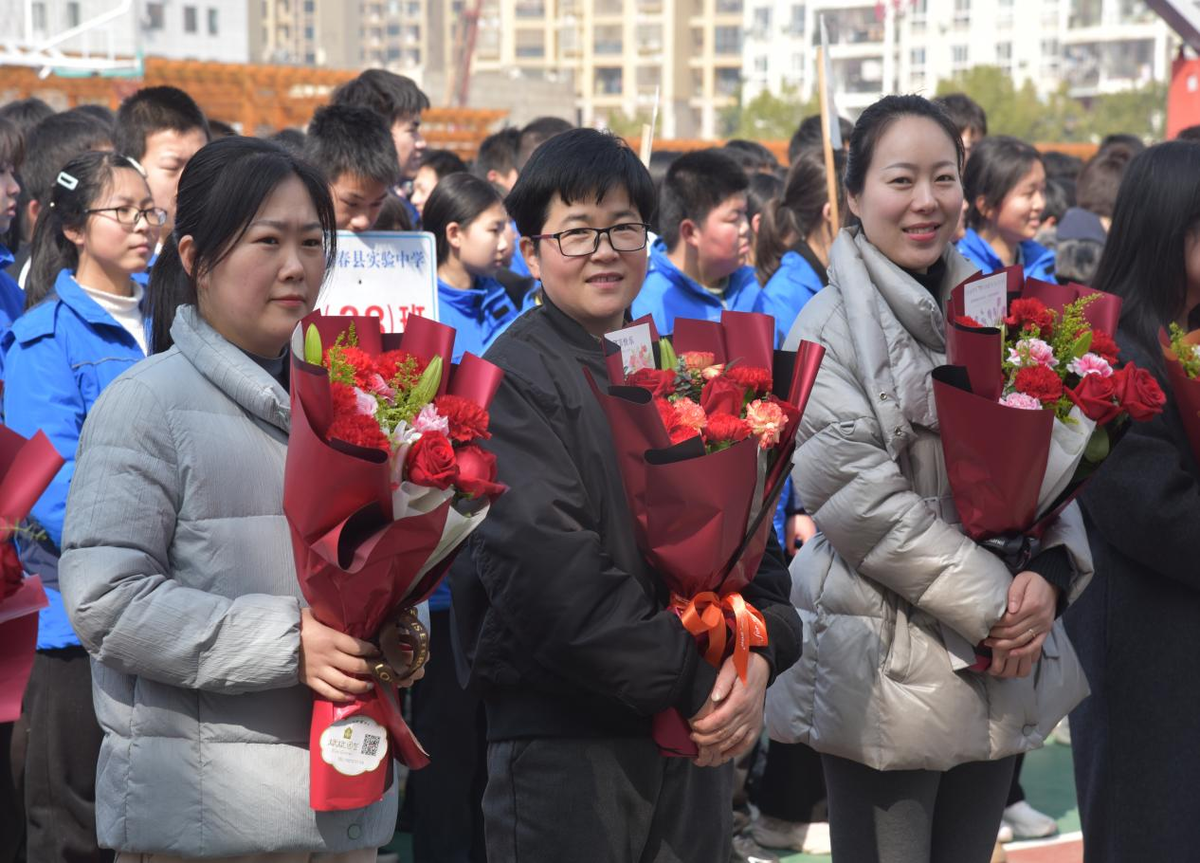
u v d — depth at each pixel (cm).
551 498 221
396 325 379
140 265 343
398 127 511
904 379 265
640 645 216
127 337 334
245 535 210
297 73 2945
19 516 221
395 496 196
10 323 382
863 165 281
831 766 276
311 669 203
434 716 365
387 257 379
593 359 239
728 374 228
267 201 215
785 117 8462
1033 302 270
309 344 202
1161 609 288
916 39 9250
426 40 11812
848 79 8962
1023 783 479
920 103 279
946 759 261
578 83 11531
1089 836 301
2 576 222
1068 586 263
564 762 227
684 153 441
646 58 11300
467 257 441
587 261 239
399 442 198
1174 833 286
